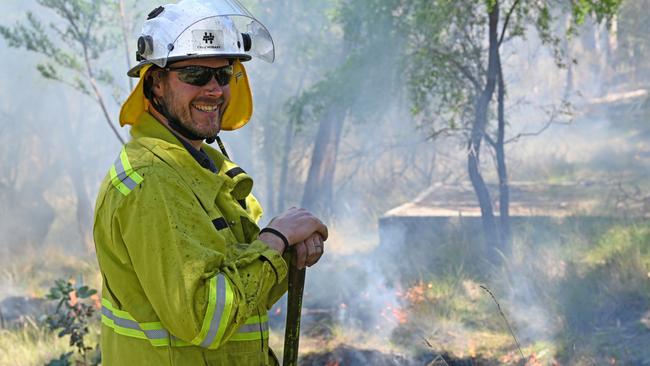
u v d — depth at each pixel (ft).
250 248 7.36
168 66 7.57
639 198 32.37
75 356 21.99
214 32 7.64
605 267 24.07
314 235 7.95
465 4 26.63
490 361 20.11
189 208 7.14
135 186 7.14
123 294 7.43
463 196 37.11
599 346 19.89
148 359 7.46
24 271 34.68
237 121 9.19
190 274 6.85
